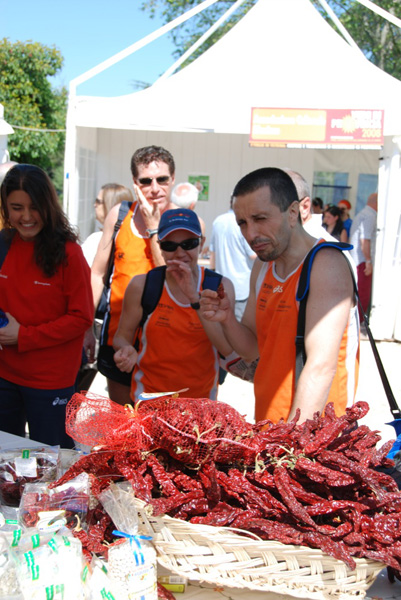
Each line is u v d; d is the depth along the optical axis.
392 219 8.17
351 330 2.04
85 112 8.27
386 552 1.25
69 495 1.42
